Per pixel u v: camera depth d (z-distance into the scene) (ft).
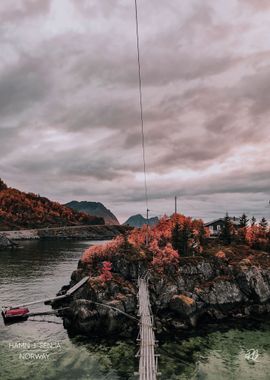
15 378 118.83
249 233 282.77
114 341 150.30
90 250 237.25
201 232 277.85
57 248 536.01
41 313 181.78
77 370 124.67
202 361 132.87
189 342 150.82
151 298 188.24
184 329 166.20
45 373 122.21
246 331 165.99
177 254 218.18
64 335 156.15
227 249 250.98
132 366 128.06
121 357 135.23
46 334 157.17
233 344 149.89
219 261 223.10
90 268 224.53
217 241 285.43
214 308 189.06
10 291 235.61
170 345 147.02
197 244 242.37
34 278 281.13
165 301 187.93
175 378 119.44
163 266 208.95
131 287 190.29
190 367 127.85
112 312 162.20
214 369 126.93
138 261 212.43
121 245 233.35
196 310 178.29
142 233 275.59
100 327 161.07
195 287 200.23
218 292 198.70
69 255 442.91
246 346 148.15
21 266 339.98
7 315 173.58
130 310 172.35
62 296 195.11
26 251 479.82
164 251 217.36
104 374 122.01
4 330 161.38
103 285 181.06
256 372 125.59
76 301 168.76
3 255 426.10
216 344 149.38
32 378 118.93
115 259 217.15
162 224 313.12
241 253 248.32
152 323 155.12
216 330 166.30
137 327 161.58
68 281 272.31
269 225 292.40
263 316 189.78
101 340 151.23
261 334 162.30
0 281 267.18
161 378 119.14
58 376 120.26
